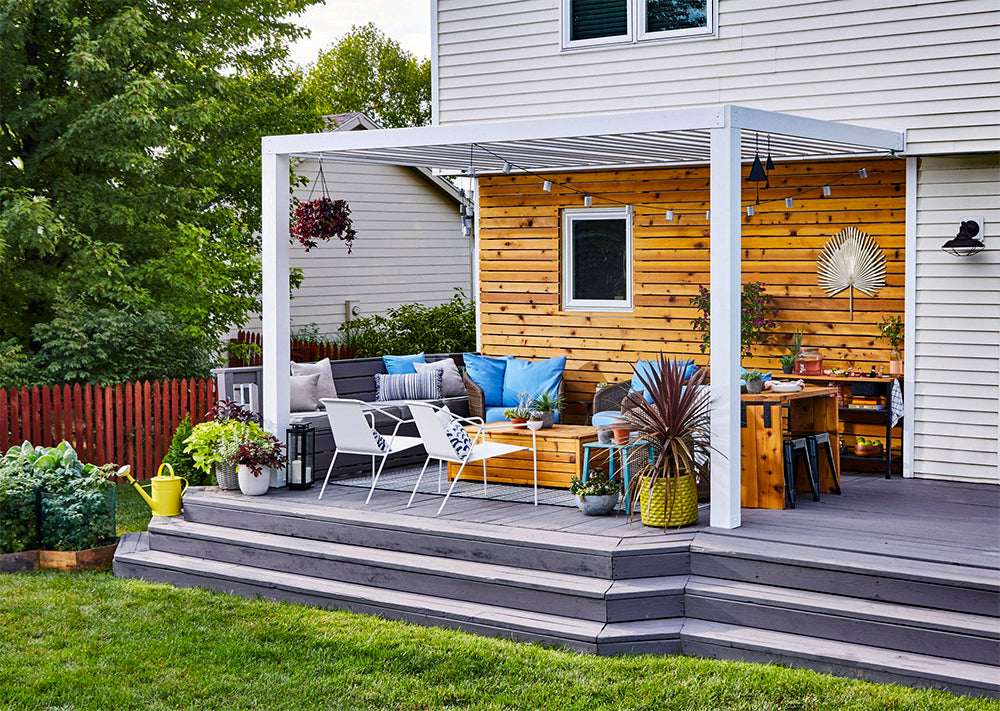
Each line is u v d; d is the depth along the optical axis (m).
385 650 6.93
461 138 8.57
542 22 11.45
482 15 11.78
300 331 19.97
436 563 7.76
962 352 9.73
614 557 7.19
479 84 11.87
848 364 10.42
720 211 7.52
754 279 10.90
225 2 17.11
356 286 21.00
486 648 6.89
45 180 15.32
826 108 10.04
